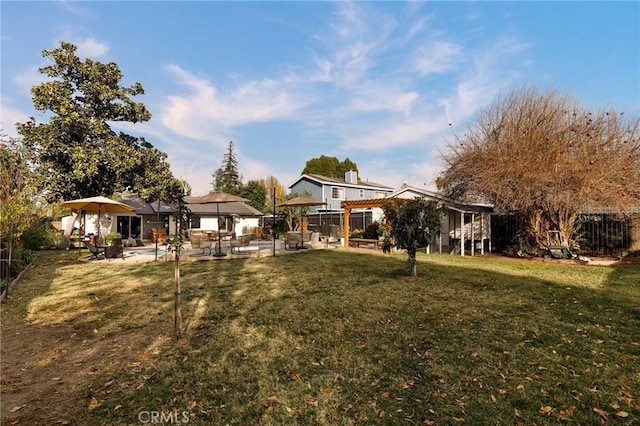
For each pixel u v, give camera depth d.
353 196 36.34
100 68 16.69
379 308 5.74
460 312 5.45
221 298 6.54
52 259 12.82
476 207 14.98
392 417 2.75
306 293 6.88
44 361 3.86
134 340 4.45
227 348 4.14
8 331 4.88
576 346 4.06
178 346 4.22
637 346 4.03
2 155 9.71
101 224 19.12
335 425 2.67
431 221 8.39
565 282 7.84
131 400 3.03
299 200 16.02
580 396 3.00
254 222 29.27
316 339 4.41
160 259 12.62
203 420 2.75
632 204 11.65
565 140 12.39
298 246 16.47
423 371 3.50
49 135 15.13
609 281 7.93
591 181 11.29
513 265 10.73
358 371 3.53
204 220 26.69
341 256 13.23
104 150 16.05
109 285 7.93
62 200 15.76
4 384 3.35
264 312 5.58
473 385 3.21
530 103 13.62
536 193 11.96
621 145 12.11
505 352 3.91
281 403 2.97
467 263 11.24
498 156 13.42
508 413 2.77
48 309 5.96
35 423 2.72
